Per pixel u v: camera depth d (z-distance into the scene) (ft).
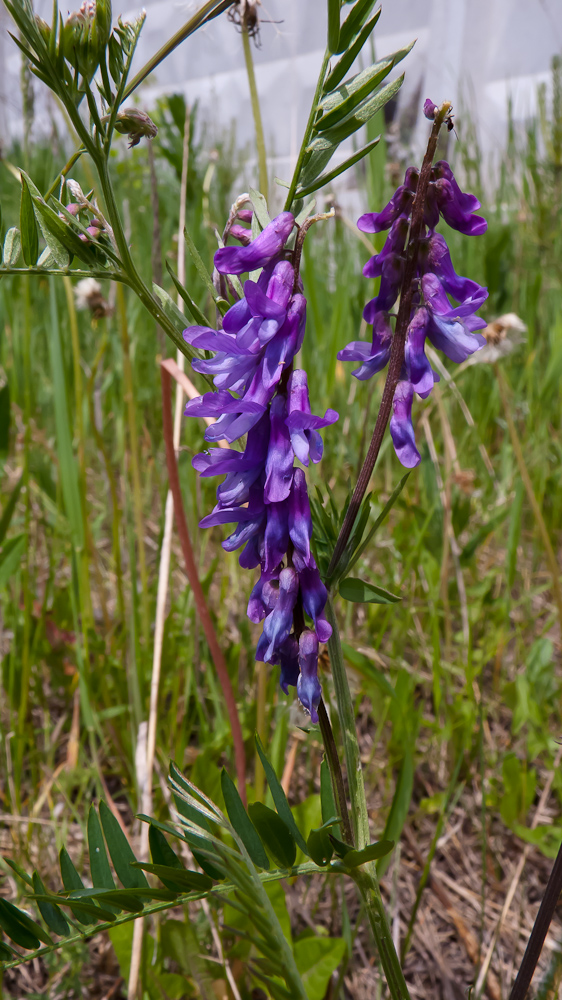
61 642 1.25
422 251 0.57
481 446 1.61
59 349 1.07
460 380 1.89
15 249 0.61
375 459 0.59
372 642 1.35
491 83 3.73
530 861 1.08
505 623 1.29
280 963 0.57
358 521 0.59
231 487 0.56
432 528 1.35
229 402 0.54
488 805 1.12
